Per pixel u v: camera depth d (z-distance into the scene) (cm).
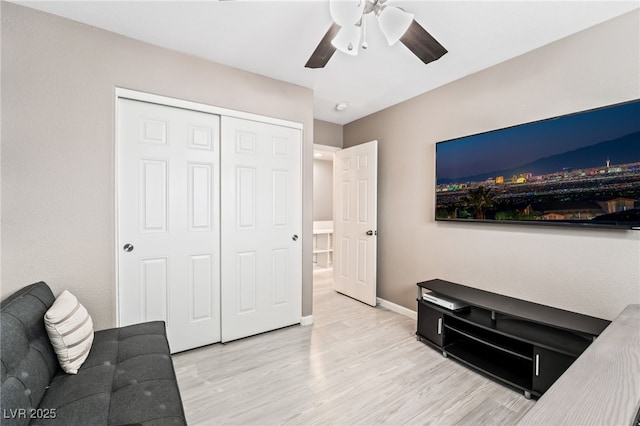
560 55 199
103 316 197
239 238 257
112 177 200
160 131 222
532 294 214
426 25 185
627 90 172
